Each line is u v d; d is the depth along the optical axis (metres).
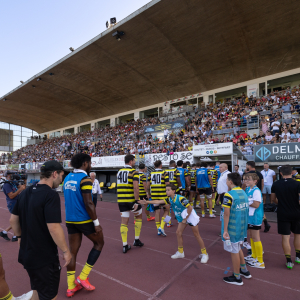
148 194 7.89
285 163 10.50
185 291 3.13
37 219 2.16
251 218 3.96
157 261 4.18
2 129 47.09
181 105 28.14
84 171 3.24
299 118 13.78
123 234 4.64
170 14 16.11
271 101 18.17
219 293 3.07
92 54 20.84
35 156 34.12
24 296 2.55
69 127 43.50
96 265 4.02
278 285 3.28
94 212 3.02
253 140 13.66
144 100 30.11
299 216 3.81
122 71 23.88
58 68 23.30
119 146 23.05
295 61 19.36
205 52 19.89
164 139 20.75
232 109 19.61
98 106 34.09
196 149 10.88
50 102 33.22
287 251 3.85
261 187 6.04
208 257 4.31
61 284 3.39
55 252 2.26
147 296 3.02
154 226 6.89
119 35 17.80
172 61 21.66
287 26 15.99
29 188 2.34
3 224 7.43
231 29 16.94
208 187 7.77
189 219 4.06
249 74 21.95
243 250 4.88
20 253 2.22
